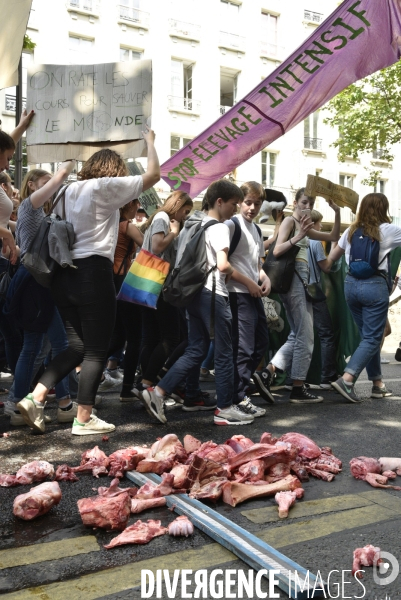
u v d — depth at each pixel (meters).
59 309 3.95
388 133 22.00
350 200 5.51
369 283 5.31
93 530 2.45
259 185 4.78
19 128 4.32
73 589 1.97
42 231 3.75
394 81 21.06
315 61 5.52
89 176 3.89
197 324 4.39
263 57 30.44
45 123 4.32
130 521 2.55
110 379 6.02
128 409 4.96
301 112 5.82
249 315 4.74
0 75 4.79
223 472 2.89
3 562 2.16
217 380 4.41
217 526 2.39
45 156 4.36
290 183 31.16
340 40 5.42
